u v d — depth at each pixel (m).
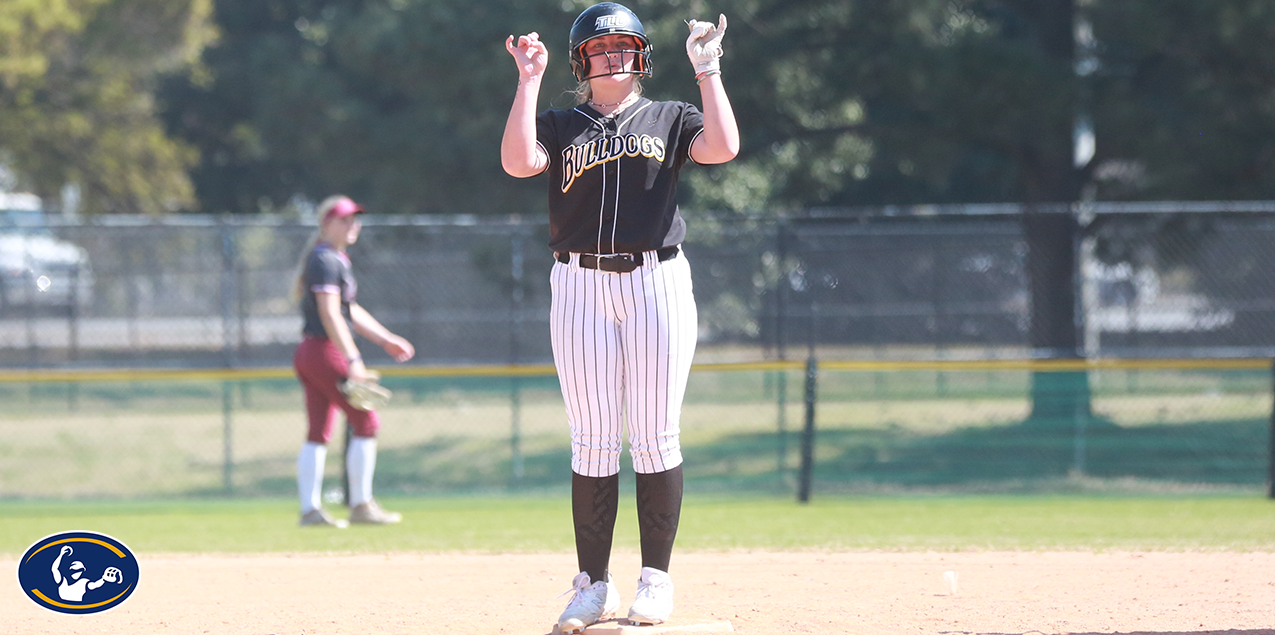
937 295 46.25
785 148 65.88
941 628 14.59
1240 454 38.72
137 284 50.81
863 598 16.69
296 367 27.36
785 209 68.81
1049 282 44.16
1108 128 53.41
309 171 102.75
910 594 17.02
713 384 47.66
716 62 13.43
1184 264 49.53
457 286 48.44
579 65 13.73
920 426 42.38
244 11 101.75
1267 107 52.12
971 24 53.47
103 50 107.75
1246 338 46.72
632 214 13.34
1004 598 16.62
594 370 13.80
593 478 14.24
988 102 51.50
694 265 44.16
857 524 27.36
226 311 46.19
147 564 20.95
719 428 43.38
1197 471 37.28
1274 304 46.47
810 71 53.66
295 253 49.50
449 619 15.50
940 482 36.28
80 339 51.12
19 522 29.38
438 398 47.41
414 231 45.03
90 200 124.75
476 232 44.50
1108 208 37.25
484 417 50.03
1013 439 39.09
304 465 27.61
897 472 37.66
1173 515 28.78
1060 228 44.12
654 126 13.47
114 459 44.56
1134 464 38.19
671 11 50.12
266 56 83.44
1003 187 91.75
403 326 48.03
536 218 64.19
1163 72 57.44
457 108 61.50
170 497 36.56
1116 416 43.44
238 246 49.38
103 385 53.25
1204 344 48.00
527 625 15.01
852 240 45.56
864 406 46.06
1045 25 56.16
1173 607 15.88
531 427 47.31
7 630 15.12
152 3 107.88
